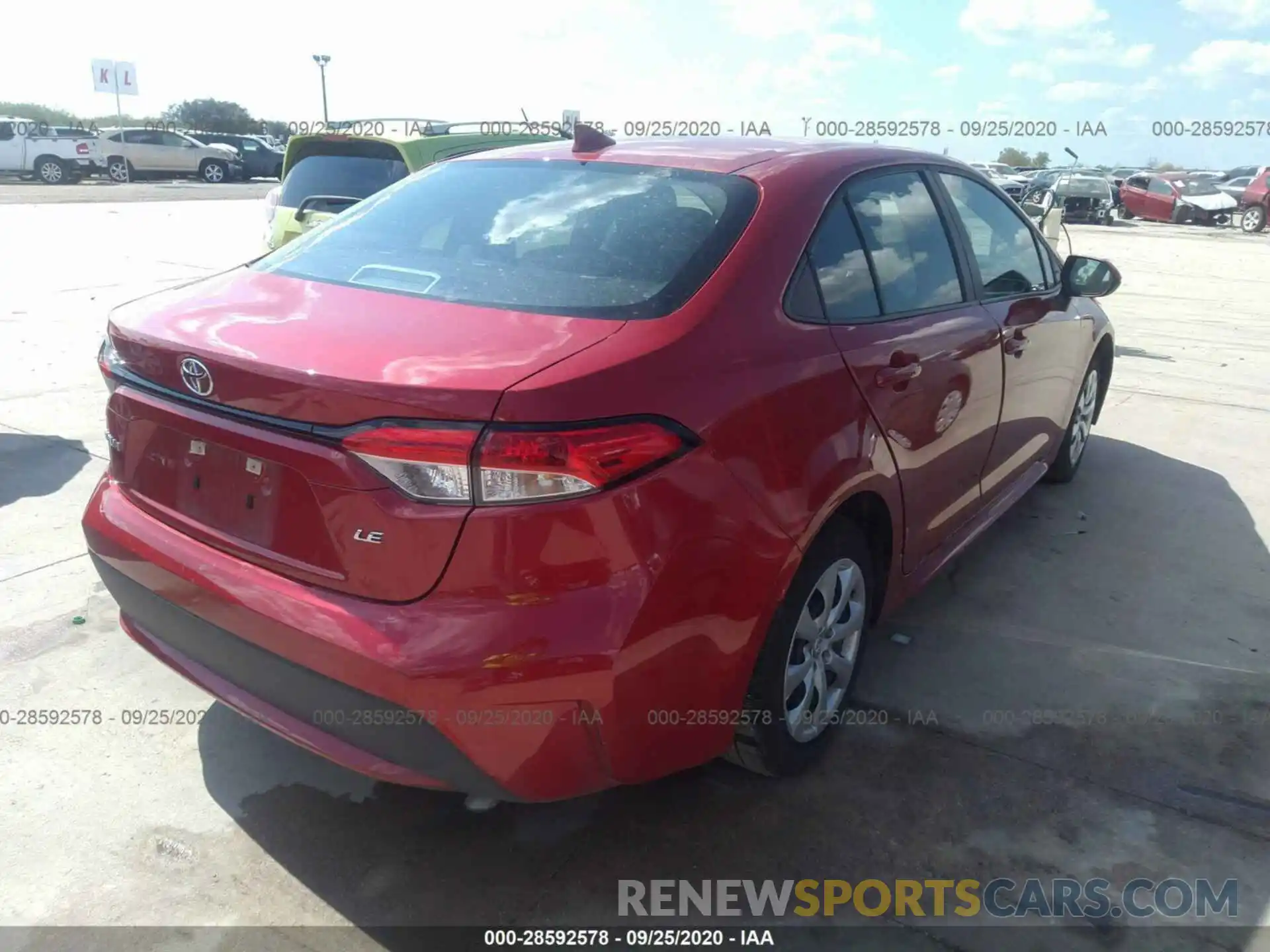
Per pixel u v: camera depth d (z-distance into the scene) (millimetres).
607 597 1915
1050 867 2414
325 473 1947
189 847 2426
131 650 3242
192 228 15719
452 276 2418
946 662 3324
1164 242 21297
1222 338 9219
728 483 2105
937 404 2945
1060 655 3375
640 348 2053
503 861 2416
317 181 6918
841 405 2467
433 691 1870
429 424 1843
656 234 2465
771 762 2557
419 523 1871
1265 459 5520
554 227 2572
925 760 2803
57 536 4020
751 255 2412
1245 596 3836
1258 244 21344
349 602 1975
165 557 2242
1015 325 3535
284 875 2352
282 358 2010
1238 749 2865
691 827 2537
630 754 2061
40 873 2326
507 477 1830
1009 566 4066
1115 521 4566
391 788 2660
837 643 2748
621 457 1900
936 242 3215
